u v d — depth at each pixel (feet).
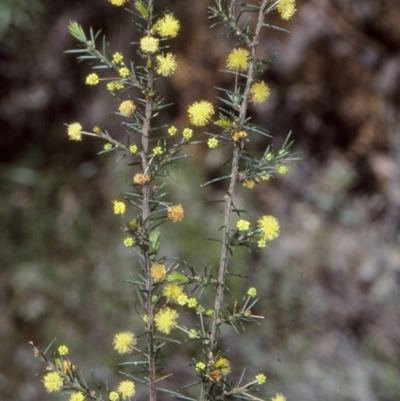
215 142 3.75
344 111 12.88
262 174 3.75
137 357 10.89
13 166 12.70
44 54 12.16
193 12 11.85
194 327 10.73
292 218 12.83
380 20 12.59
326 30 12.44
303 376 11.18
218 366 3.77
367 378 11.36
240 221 3.72
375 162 13.15
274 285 12.01
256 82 4.02
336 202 13.10
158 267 3.76
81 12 11.86
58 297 11.63
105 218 12.26
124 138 12.17
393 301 12.39
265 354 11.32
